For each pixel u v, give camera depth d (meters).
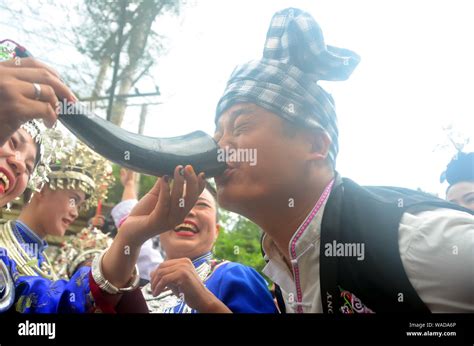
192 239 1.48
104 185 1.72
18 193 1.24
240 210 1.18
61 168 1.55
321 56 1.18
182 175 1.05
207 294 1.17
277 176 1.13
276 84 1.15
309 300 1.19
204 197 1.51
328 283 1.11
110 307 1.15
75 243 1.86
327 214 1.15
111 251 1.15
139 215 1.15
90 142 1.02
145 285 1.60
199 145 1.11
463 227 1.05
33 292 1.19
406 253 1.06
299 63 1.19
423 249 1.05
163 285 1.17
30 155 1.27
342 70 1.21
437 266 1.03
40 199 1.53
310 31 1.18
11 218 1.68
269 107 1.13
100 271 1.15
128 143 1.03
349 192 1.19
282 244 1.23
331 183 1.20
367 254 1.09
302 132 1.16
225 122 1.18
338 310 1.11
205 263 1.46
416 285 1.05
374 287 1.07
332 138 1.22
